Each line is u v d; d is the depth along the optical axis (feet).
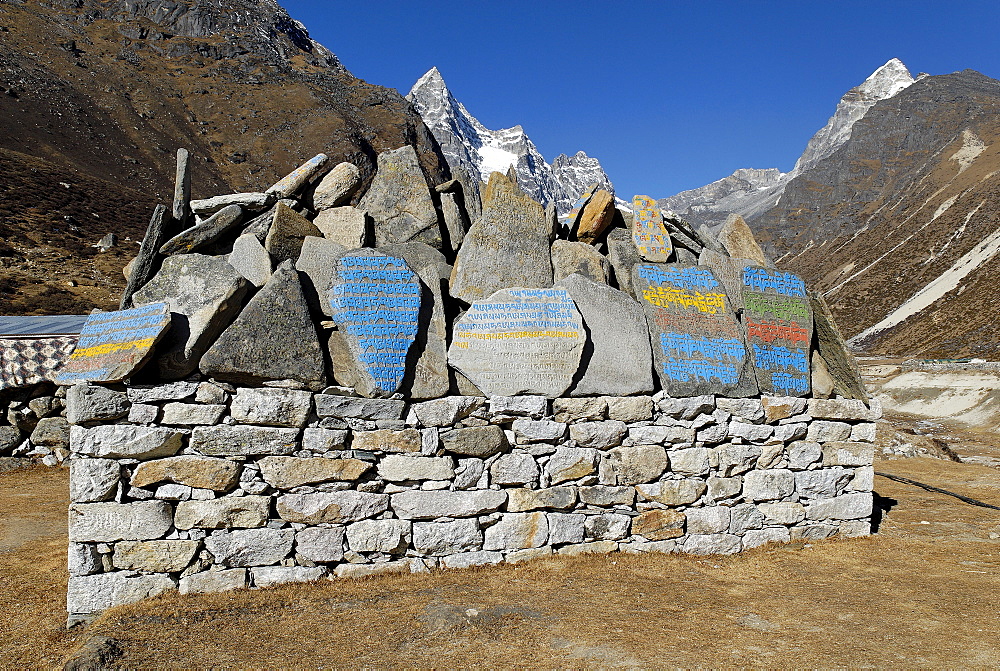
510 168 25.59
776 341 25.68
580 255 25.18
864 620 18.08
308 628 16.98
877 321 287.48
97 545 18.31
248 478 19.21
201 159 293.02
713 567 21.97
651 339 23.75
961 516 30.35
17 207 147.33
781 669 15.26
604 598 19.10
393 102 396.98
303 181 25.84
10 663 16.01
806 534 24.97
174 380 19.16
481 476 20.95
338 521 19.79
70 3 392.47
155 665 15.24
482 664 15.35
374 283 21.45
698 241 29.40
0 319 56.85
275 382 19.70
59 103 265.34
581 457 21.90
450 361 21.58
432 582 19.76
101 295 113.50
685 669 15.21
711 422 23.66
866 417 25.89
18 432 40.55
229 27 434.30
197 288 19.99
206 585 18.74
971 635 17.19
